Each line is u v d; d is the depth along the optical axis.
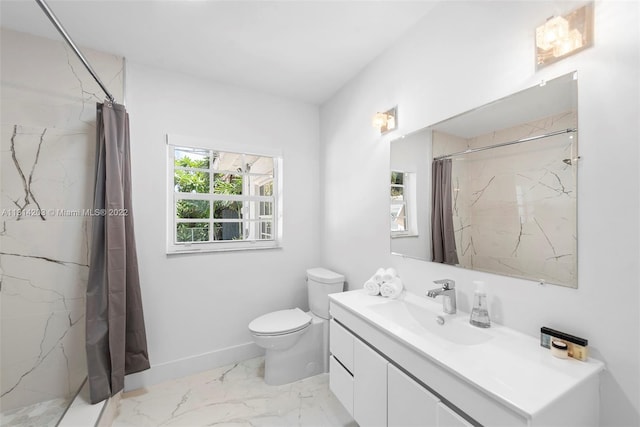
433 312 1.36
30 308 1.65
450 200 1.41
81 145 1.81
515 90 1.13
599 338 0.89
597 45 0.90
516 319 1.13
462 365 0.89
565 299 0.98
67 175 1.76
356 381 1.42
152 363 2.04
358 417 1.40
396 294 1.61
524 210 1.10
